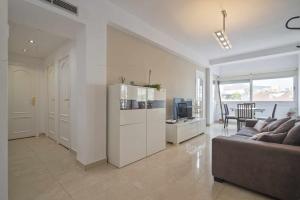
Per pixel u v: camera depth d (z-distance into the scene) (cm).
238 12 306
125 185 205
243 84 718
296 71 587
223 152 208
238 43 473
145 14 317
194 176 230
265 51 527
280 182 168
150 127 313
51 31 266
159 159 293
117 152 259
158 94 335
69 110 338
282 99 625
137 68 354
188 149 352
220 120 779
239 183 196
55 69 402
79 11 237
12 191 190
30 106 453
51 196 182
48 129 453
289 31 392
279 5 283
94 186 203
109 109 275
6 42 111
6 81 111
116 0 274
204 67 651
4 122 109
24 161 280
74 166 261
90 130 253
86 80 247
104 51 269
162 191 193
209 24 356
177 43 455
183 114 454
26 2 190
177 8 295
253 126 379
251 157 186
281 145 178
